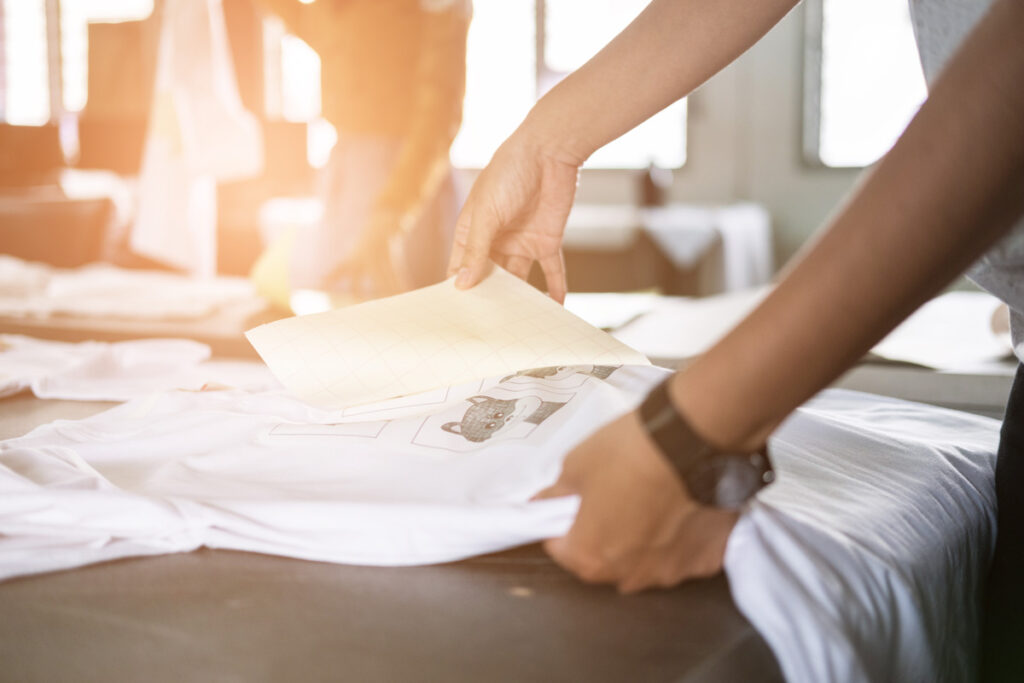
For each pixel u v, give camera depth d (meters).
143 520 0.51
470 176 4.90
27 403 0.91
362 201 2.17
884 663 0.45
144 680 0.40
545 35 4.72
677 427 0.41
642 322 1.46
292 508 0.51
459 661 0.40
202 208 2.57
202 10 2.49
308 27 2.21
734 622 0.43
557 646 0.41
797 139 4.69
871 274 0.38
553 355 0.67
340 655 0.41
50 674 0.40
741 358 0.40
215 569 0.50
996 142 0.36
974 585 0.59
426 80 2.10
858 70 4.53
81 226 3.09
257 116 3.79
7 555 0.49
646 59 0.72
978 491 0.63
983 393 0.99
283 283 1.50
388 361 0.66
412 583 0.48
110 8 4.80
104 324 1.33
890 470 0.60
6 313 1.39
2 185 3.28
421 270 2.47
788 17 4.60
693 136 4.82
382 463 0.57
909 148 0.38
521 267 0.81
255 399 0.71
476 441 0.57
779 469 0.58
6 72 4.92
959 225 0.37
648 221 3.81
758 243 4.39
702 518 0.44
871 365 1.07
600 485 0.43
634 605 0.45
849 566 0.45
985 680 0.65
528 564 0.50
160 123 2.52
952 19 0.52
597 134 0.75
